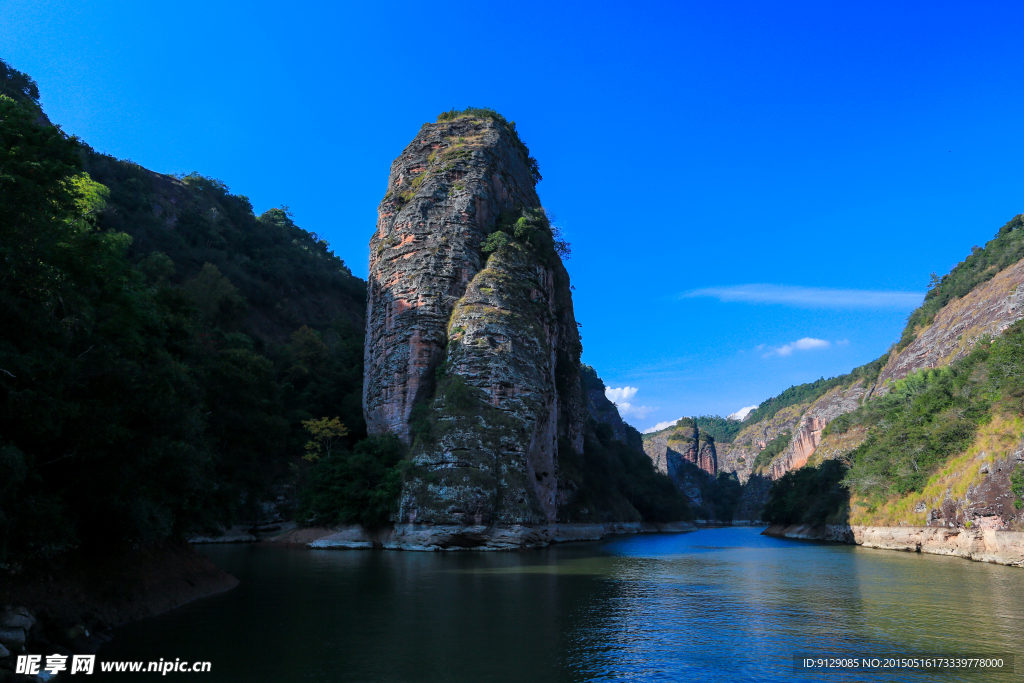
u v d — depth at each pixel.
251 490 52.47
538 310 69.50
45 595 15.93
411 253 70.56
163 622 20.00
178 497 22.95
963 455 56.28
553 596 26.97
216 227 129.50
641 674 15.02
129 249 101.06
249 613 21.97
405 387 65.94
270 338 116.12
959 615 22.75
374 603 24.67
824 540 83.12
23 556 14.79
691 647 17.70
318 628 19.70
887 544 63.53
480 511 54.28
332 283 148.88
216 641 17.61
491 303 64.44
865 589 29.81
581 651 17.19
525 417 60.00
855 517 74.38
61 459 16.67
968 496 49.91
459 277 69.38
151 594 21.86
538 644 17.97
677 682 14.38
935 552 54.28
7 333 14.78
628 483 131.50
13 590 14.68
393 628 19.94
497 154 81.00
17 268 14.79
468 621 21.19
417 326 66.94
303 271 141.38
